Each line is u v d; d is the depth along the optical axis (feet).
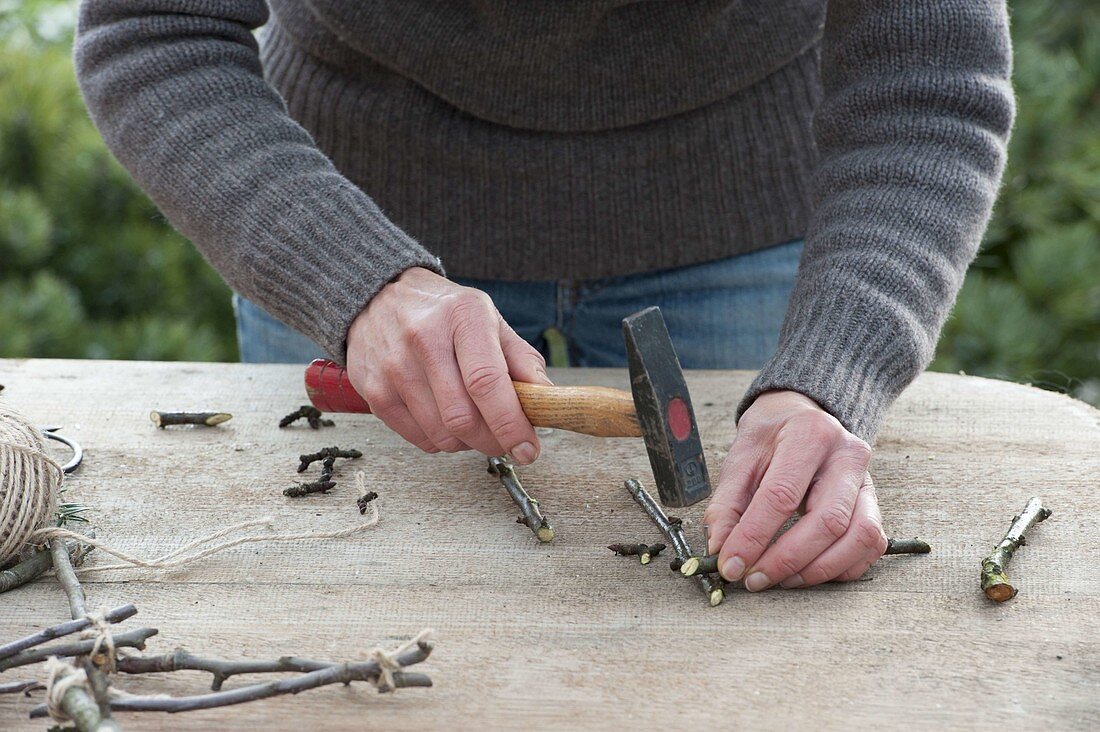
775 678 3.53
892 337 4.39
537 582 4.07
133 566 4.15
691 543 4.37
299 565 4.17
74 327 11.39
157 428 5.23
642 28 5.45
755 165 6.10
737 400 5.53
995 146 4.86
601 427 4.00
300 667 3.44
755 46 5.67
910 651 3.65
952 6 4.88
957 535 4.33
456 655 3.65
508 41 5.30
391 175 6.07
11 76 12.44
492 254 6.18
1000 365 10.88
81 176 12.02
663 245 6.19
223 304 12.62
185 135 4.78
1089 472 4.75
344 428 5.26
